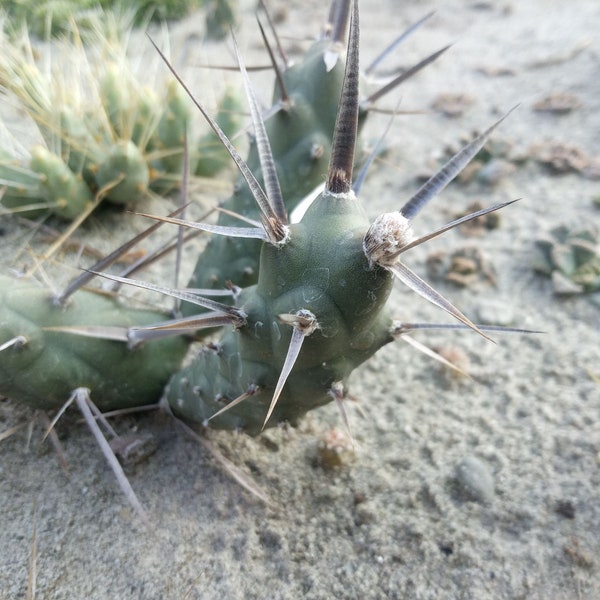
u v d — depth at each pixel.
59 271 0.21
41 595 0.13
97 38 0.34
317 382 0.11
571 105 0.29
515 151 0.27
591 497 0.15
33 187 0.22
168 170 0.25
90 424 0.14
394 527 0.14
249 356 0.11
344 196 0.09
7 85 0.23
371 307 0.09
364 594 0.13
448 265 0.22
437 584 0.13
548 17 0.40
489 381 0.18
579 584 0.13
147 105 0.24
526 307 0.21
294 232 0.09
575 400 0.17
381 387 0.18
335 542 0.14
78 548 0.14
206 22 0.40
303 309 0.09
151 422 0.16
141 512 0.13
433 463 0.16
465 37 0.39
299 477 0.15
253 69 0.16
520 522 0.14
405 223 0.09
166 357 0.15
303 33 0.40
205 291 0.12
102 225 0.24
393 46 0.16
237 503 0.15
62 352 0.14
